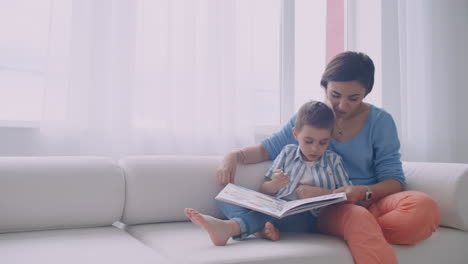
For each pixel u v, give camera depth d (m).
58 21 1.64
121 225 1.68
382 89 2.50
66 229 1.25
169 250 1.05
